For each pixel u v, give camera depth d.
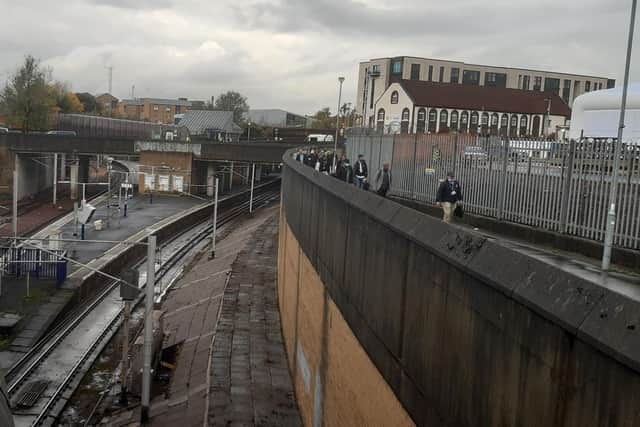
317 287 14.03
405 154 21.62
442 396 6.12
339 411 10.42
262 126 120.88
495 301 5.14
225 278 32.34
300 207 19.31
